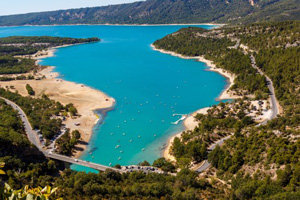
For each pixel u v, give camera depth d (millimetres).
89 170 144250
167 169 135625
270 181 101062
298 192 86938
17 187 114125
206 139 159125
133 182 120312
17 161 135625
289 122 155750
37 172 131750
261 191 95312
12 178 120812
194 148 142250
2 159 131625
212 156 135250
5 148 144750
